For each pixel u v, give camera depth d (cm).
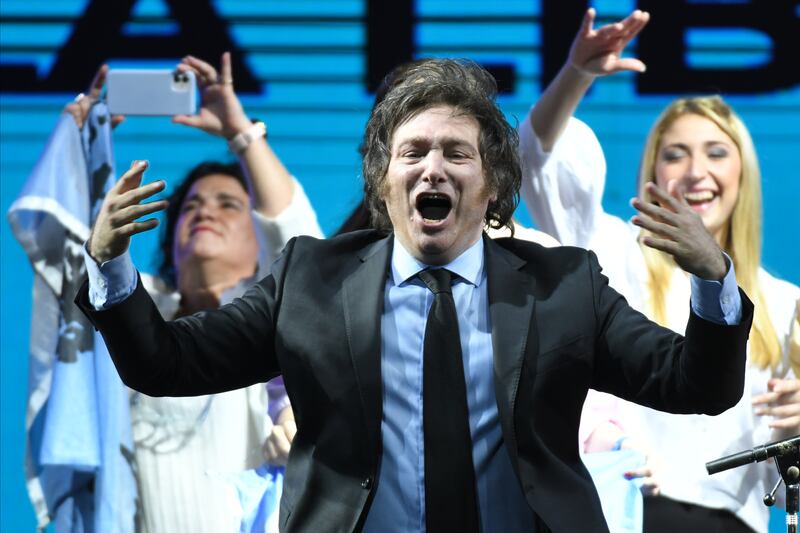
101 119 1261
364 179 741
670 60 1583
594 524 651
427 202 692
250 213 1330
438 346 677
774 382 1112
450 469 659
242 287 1320
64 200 1234
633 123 1589
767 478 1148
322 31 1608
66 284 1220
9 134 1611
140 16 1611
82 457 1176
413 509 665
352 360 671
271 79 1609
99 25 1611
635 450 1020
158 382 669
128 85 1262
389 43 1606
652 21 1583
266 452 1105
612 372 689
